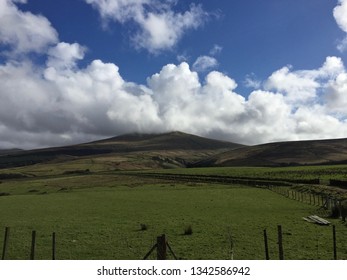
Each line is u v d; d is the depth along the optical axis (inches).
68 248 1221.1
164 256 827.4
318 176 4729.3
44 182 6368.1
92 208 2479.1
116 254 1127.0
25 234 1498.5
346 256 1025.5
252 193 3250.5
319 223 1560.0
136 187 4392.2
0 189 5285.4
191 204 2529.5
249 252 1104.2
